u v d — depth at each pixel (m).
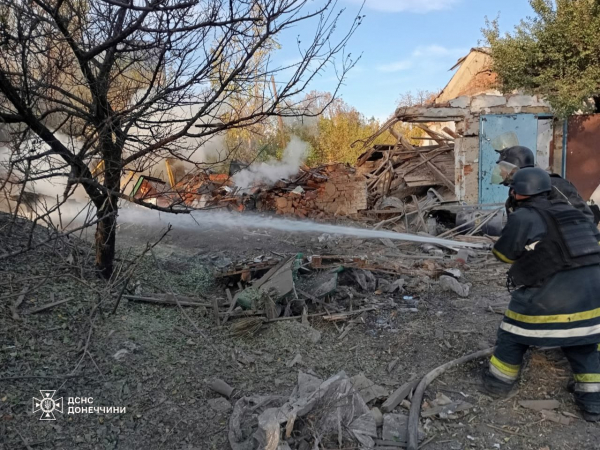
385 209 11.03
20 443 2.56
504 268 6.54
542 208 2.86
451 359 3.72
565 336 2.77
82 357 3.28
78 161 3.38
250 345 3.90
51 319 3.73
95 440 2.67
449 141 12.47
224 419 2.93
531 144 10.82
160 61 3.33
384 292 5.32
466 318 4.57
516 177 2.98
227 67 3.63
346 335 4.22
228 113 4.17
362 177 11.17
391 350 3.91
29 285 4.02
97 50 3.20
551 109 10.66
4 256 3.25
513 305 3.00
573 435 2.73
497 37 11.29
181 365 3.49
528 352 3.64
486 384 3.13
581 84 9.92
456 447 2.67
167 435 2.77
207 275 5.66
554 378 3.31
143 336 3.81
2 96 3.40
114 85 3.92
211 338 3.95
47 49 3.26
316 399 2.77
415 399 3.01
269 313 4.33
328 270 5.51
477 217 9.35
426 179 11.66
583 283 2.75
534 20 10.73
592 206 3.89
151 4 2.68
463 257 6.92
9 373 3.03
